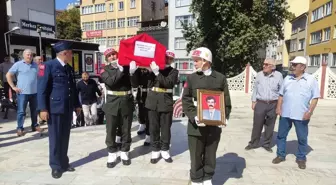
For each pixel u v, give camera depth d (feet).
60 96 13.57
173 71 15.84
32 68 21.66
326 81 46.50
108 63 15.12
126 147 15.52
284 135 15.90
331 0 95.30
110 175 14.08
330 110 37.29
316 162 16.25
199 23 77.36
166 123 15.89
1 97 31.78
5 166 15.20
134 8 175.83
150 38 15.11
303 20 121.49
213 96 11.48
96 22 193.47
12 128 24.08
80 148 18.51
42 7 81.66
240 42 66.64
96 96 27.12
